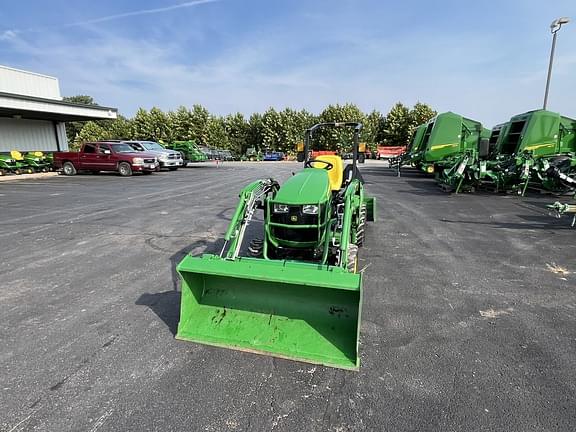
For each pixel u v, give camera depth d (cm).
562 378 264
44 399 243
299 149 602
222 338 305
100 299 396
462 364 280
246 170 2366
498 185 1207
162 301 390
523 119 1383
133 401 241
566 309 372
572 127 1335
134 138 5228
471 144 1650
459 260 527
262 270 300
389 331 329
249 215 404
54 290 419
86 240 631
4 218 810
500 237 655
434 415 229
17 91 2191
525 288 425
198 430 217
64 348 302
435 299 395
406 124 4741
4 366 277
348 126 591
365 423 223
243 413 231
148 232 687
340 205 431
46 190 1294
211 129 5181
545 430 216
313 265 306
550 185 1143
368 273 475
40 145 2405
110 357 289
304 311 313
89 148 1931
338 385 257
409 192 1286
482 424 221
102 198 1104
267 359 287
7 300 393
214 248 586
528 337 319
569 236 659
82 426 220
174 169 2350
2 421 223
